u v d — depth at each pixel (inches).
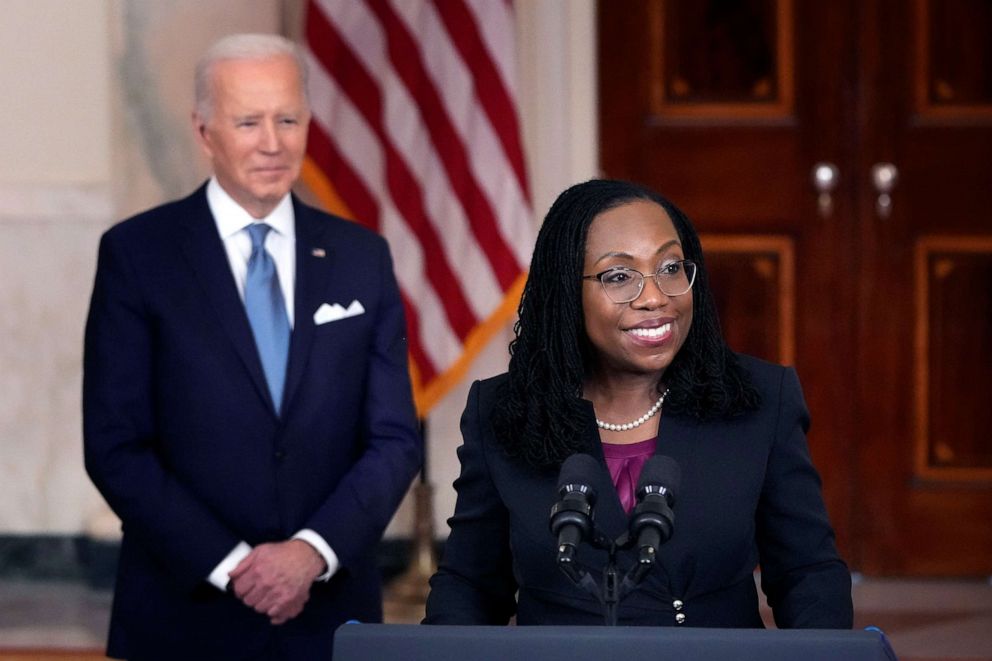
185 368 334.0
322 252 351.6
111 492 327.6
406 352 360.2
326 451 340.2
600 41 632.4
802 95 631.2
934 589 621.6
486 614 263.4
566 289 251.0
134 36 570.3
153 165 572.4
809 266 634.8
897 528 637.9
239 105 337.7
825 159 631.8
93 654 514.0
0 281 623.8
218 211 348.2
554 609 250.5
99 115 618.2
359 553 332.2
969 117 628.1
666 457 215.0
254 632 331.0
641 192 254.1
